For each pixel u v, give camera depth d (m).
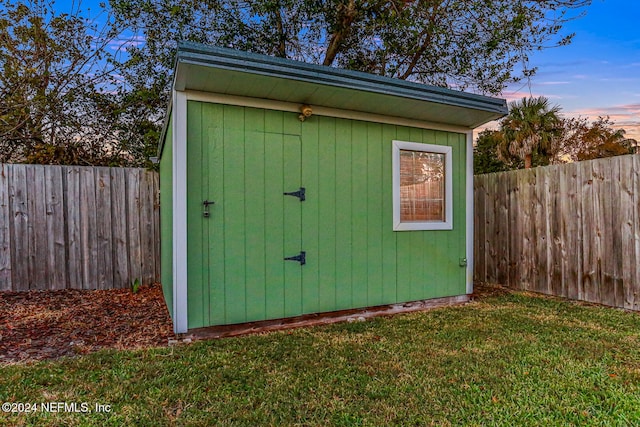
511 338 3.24
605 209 4.45
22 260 5.00
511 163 13.31
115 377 2.43
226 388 2.30
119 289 5.34
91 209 5.33
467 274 4.76
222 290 3.39
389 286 4.23
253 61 2.93
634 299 4.15
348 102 3.73
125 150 7.66
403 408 2.08
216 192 3.36
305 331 3.49
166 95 7.20
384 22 6.48
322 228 3.86
